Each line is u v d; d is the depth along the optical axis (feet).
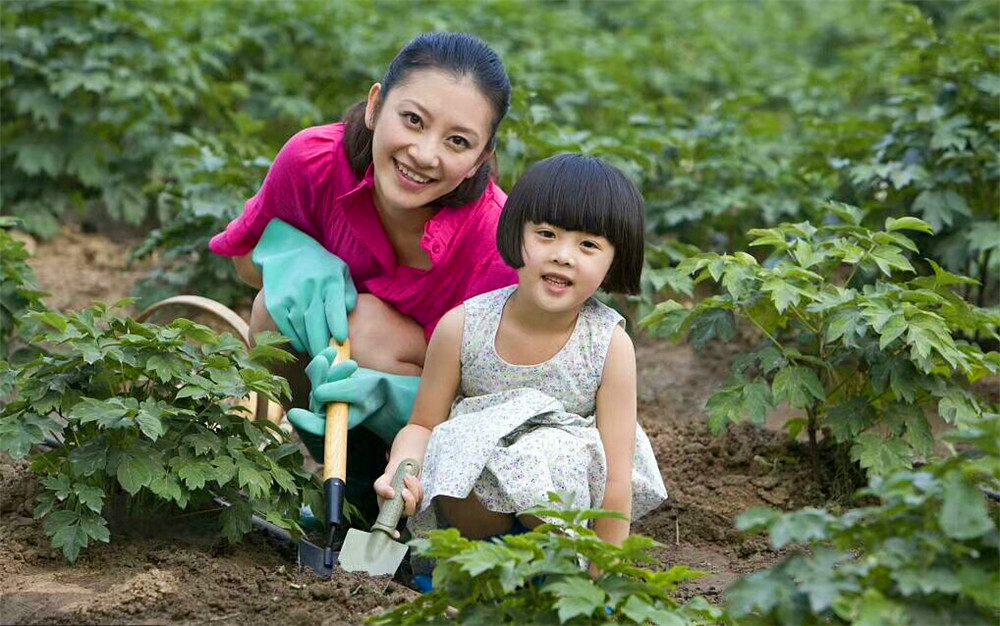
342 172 14.70
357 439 14.85
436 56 13.33
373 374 14.08
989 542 10.00
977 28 22.48
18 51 26.05
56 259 25.27
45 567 13.10
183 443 13.34
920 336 14.38
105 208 28.27
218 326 21.25
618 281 13.04
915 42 22.88
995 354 15.05
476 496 12.69
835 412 15.34
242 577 12.94
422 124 13.30
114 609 12.09
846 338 14.70
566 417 12.83
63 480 13.14
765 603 10.04
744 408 15.40
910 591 9.64
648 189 23.70
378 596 12.48
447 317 13.25
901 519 10.34
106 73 26.03
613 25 42.70
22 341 18.20
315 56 31.65
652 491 13.30
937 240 20.56
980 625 9.75
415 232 14.55
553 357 13.01
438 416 13.44
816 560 10.14
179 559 13.19
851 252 15.66
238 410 14.28
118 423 12.89
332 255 15.03
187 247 21.54
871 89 33.14
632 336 20.38
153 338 13.24
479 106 13.32
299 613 12.07
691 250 20.97
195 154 23.16
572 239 12.46
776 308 15.48
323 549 13.53
